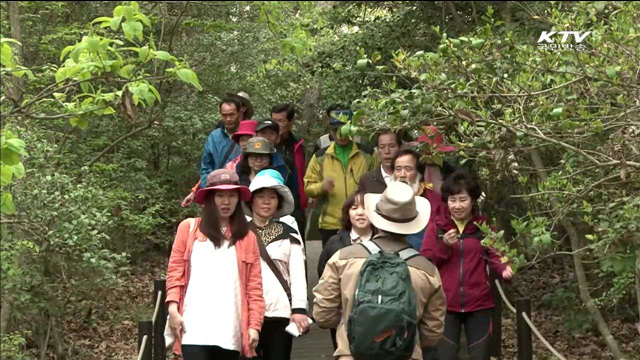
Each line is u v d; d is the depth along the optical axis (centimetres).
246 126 919
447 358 666
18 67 602
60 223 788
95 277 895
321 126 1984
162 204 1425
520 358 691
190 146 1491
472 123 629
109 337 1101
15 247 756
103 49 604
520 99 608
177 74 601
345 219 670
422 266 487
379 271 469
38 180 787
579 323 1088
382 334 454
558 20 657
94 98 633
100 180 1145
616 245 612
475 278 670
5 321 792
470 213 681
